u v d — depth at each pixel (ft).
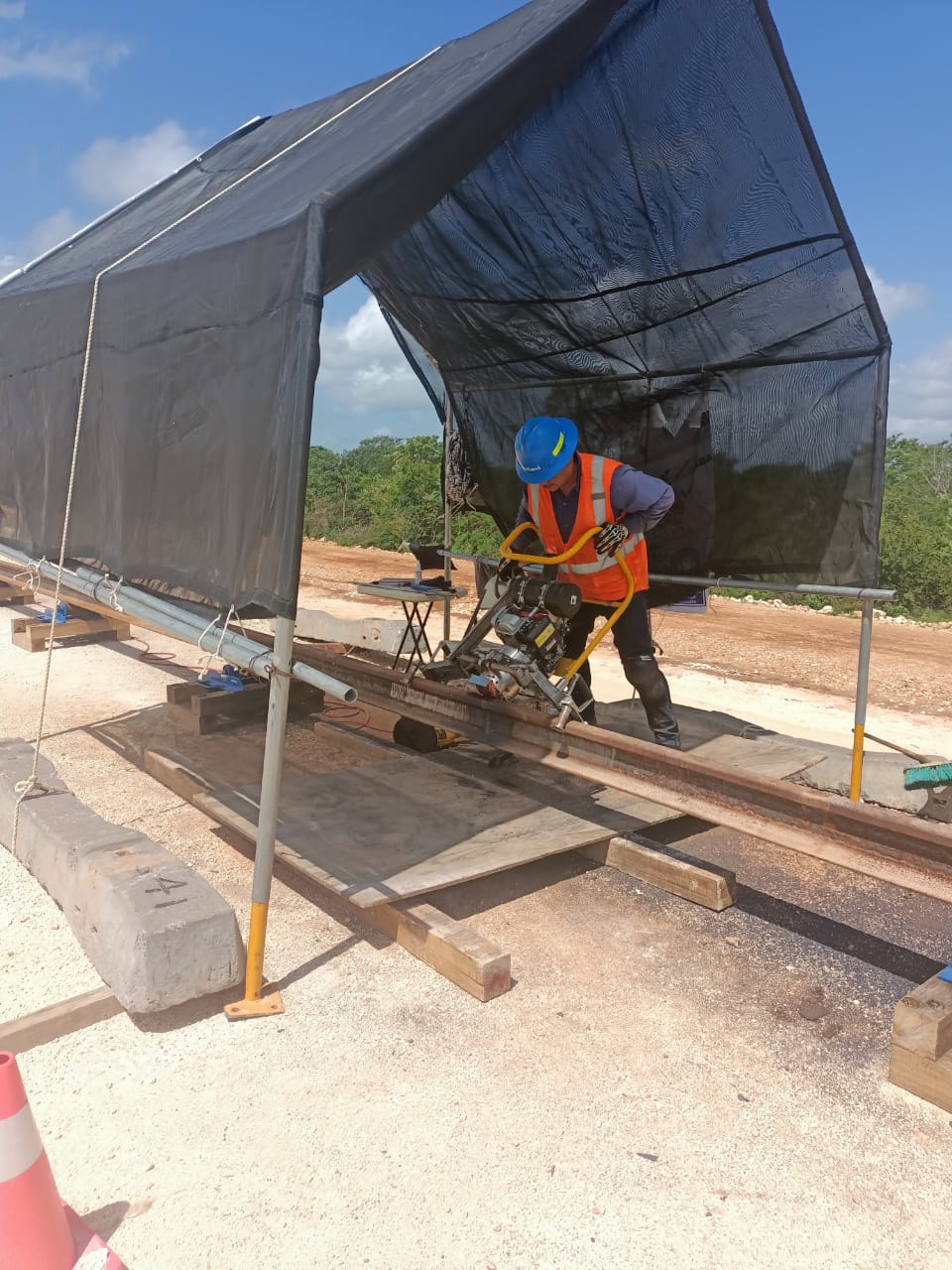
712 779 13.08
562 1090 9.60
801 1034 10.80
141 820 16.70
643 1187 8.32
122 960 10.23
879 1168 8.66
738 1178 8.47
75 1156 8.49
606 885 14.58
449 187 11.96
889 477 95.14
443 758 18.89
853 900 14.43
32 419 18.60
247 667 10.83
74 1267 7.02
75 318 16.31
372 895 12.10
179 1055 10.00
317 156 14.25
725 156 14.65
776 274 16.11
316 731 20.93
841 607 52.16
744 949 12.76
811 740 21.62
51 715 22.98
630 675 17.26
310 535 107.96
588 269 17.79
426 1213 7.95
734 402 18.52
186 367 12.64
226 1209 7.93
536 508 16.33
